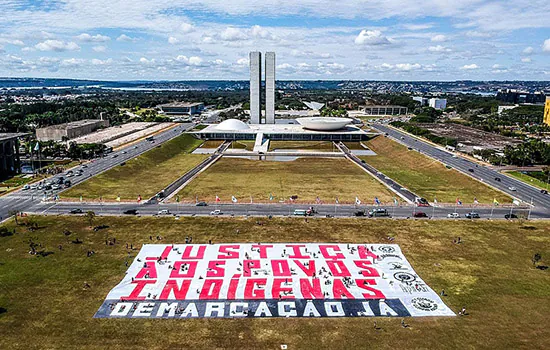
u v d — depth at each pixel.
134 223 122.75
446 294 86.12
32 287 86.38
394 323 76.19
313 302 83.06
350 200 148.88
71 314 77.38
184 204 142.62
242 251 104.38
